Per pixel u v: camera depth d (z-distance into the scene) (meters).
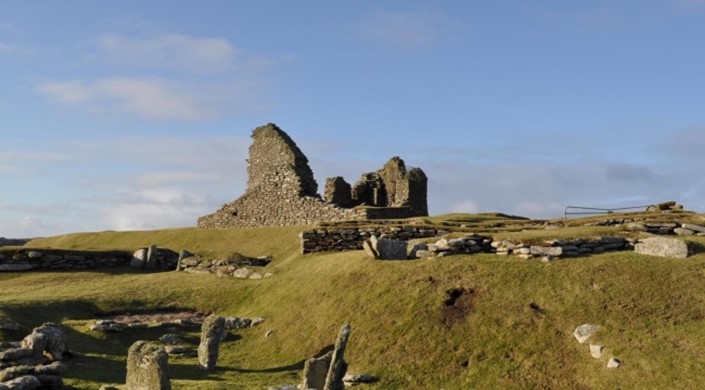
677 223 37.91
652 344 25.02
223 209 67.94
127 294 39.09
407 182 62.50
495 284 30.78
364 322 30.22
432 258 34.38
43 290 40.56
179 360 29.81
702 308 27.03
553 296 29.27
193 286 40.72
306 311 33.16
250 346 31.94
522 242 34.25
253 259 46.88
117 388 23.19
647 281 29.36
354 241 43.38
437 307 29.86
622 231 36.47
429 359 27.03
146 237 63.91
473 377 25.59
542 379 24.81
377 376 26.53
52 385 23.53
